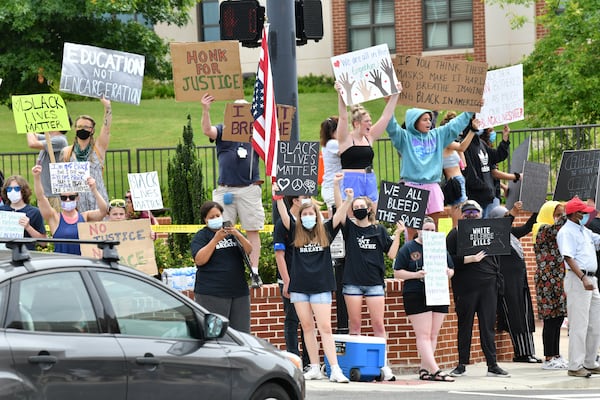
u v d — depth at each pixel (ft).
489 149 92.79
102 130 76.64
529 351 87.76
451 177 88.48
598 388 75.15
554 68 136.15
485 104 89.25
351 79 77.97
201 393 45.96
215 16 196.03
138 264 69.51
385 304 81.25
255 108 74.23
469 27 188.03
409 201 74.74
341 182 79.10
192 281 81.00
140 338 44.47
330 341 72.64
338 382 72.23
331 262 72.54
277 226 73.67
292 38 79.25
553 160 114.32
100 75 76.28
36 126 75.10
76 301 42.80
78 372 41.52
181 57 76.59
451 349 85.30
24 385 39.70
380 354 74.49
